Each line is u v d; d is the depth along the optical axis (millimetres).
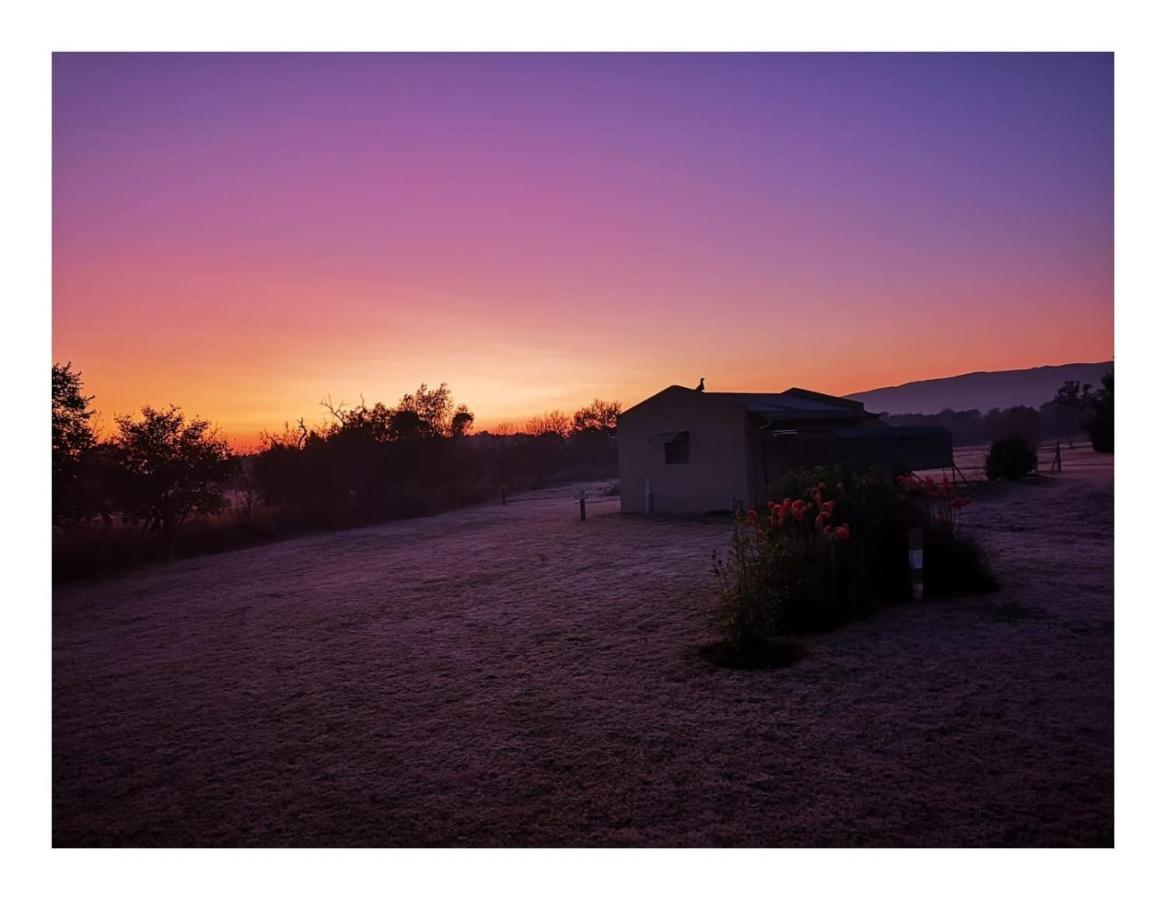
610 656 7621
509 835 4211
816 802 4320
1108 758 4637
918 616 8234
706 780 4672
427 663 7910
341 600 12016
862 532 9352
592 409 57688
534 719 5973
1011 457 26312
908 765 4699
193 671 8352
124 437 22000
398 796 4777
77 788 5258
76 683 8219
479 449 48312
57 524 20312
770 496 11516
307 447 30906
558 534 19125
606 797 4547
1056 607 8234
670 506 22031
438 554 17062
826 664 6793
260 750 5773
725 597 8148
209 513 24250
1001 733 5082
